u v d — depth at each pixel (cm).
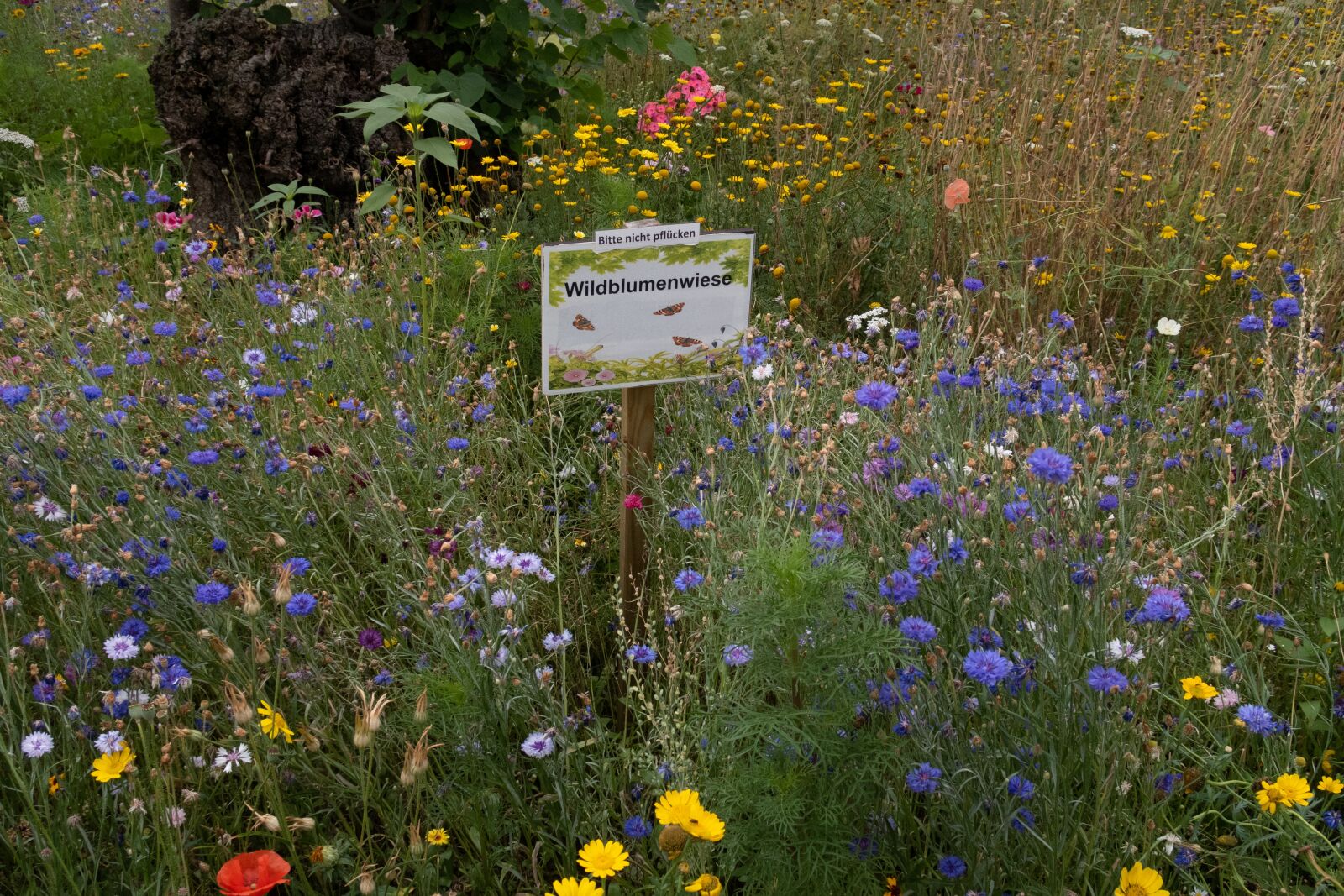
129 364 351
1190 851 201
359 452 321
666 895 182
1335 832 222
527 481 335
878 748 196
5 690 205
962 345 350
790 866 192
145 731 204
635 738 265
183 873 187
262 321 402
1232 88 624
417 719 188
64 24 932
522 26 555
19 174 625
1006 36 765
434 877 213
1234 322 407
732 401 341
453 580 246
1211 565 286
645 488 283
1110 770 206
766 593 197
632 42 612
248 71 535
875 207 493
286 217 535
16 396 280
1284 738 231
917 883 204
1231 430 312
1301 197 504
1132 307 465
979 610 231
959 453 279
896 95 656
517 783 233
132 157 657
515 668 228
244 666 234
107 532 265
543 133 570
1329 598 263
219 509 285
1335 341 412
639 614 276
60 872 198
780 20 784
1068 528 236
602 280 250
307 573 281
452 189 515
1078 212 467
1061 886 190
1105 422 323
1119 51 668
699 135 586
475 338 417
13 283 417
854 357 366
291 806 226
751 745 215
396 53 563
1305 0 675
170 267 494
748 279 266
